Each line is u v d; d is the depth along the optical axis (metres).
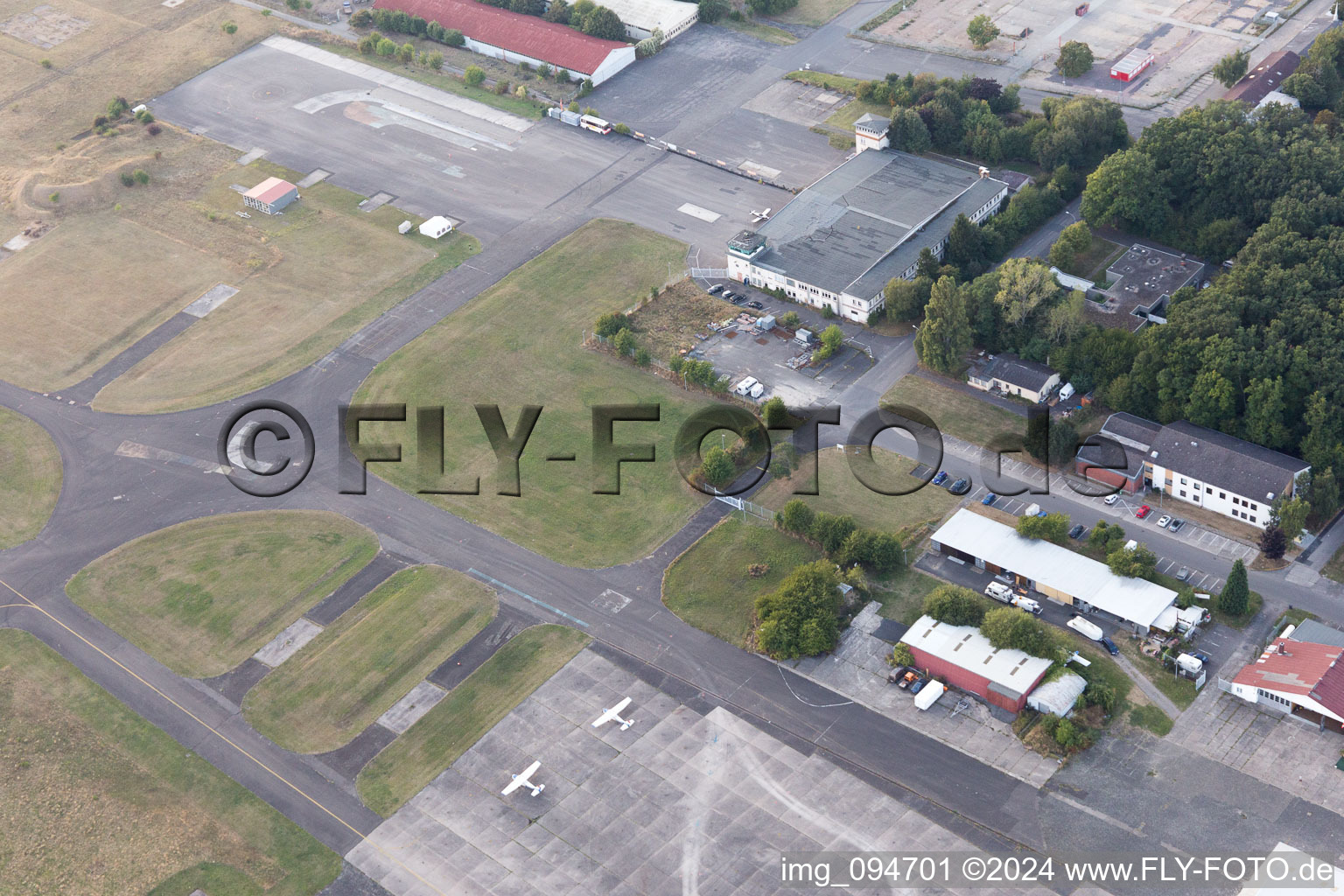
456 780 148.25
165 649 168.38
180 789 150.25
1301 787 138.62
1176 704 149.62
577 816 142.88
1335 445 170.25
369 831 143.50
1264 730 145.38
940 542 171.12
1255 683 147.75
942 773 144.25
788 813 141.25
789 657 159.25
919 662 156.00
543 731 153.00
